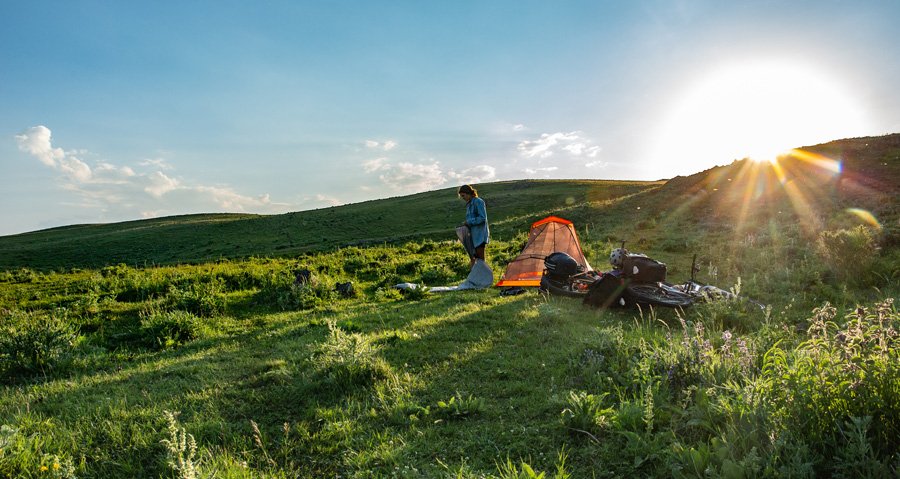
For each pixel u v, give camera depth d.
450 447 3.94
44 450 4.08
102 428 4.55
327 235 79.38
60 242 85.62
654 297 7.93
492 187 122.62
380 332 7.88
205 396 5.36
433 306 9.94
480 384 5.31
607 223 31.16
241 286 13.20
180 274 14.75
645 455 3.53
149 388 5.78
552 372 5.48
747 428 3.44
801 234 16.41
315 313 10.23
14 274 17.91
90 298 10.74
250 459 3.90
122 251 76.44
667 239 20.14
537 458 3.68
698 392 4.07
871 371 3.12
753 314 7.12
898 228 13.20
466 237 12.60
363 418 4.59
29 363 6.68
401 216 92.00
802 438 3.05
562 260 10.10
